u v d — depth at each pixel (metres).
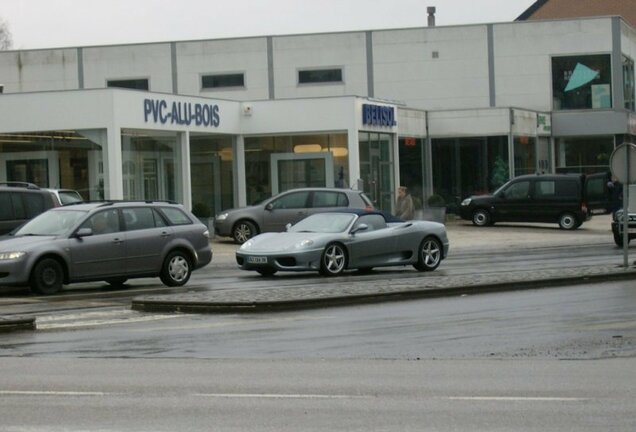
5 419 8.95
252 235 33.72
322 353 12.78
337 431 8.35
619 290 19.80
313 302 17.72
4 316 16.17
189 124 36.94
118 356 12.69
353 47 56.00
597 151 56.62
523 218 43.44
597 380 10.65
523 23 56.00
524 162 51.88
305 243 23.31
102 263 20.94
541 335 14.12
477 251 33.09
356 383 10.60
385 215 25.02
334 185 39.84
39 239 20.41
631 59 59.41
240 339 14.03
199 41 56.56
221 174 39.88
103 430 8.47
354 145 39.66
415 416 8.91
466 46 55.97
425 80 55.97
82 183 33.75
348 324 15.45
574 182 42.59
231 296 18.14
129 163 34.38
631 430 8.29
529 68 56.03
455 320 15.80
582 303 17.77
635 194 32.44
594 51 55.84
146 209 22.02
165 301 17.50
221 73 56.56
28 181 34.25
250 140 40.53
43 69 57.47
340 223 24.20
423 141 48.88
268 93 56.34
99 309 17.84
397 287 19.50
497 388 10.23
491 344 13.38
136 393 10.12
